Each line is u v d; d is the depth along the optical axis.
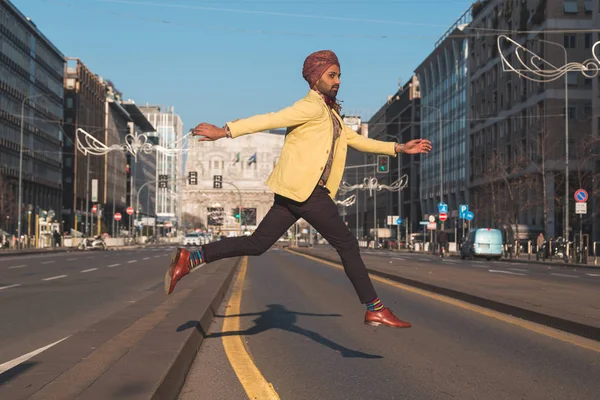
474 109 87.75
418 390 5.77
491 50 81.00
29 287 17.80
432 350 7.79
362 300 5.49
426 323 10.23
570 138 64.94
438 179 102.00
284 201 5.29
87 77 116.06
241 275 23.88
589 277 23.50
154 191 175.50
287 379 6.20
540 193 64.44
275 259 40.66
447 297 14.62
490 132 81.88
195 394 5.61
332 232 5.31
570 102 64.94
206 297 11.86
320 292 16.42
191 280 17.55
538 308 10.70
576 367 6.79
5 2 79.38
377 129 143.88
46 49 96.44
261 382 6.04
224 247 5.41
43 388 4.61
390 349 7.86
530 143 68.56
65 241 75.38
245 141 183.75
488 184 75.19
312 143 5.14
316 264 33.41
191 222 179.00
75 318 11.20
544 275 24.03
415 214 114.00
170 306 10.28
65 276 22.58
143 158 157.75
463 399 5.46
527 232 66.62
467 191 89.31
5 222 77.31
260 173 183.75
